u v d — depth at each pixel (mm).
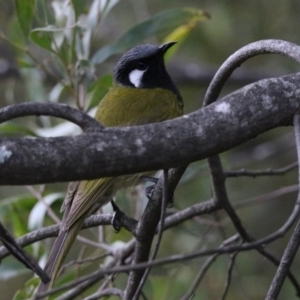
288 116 4785
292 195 11789
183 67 13953
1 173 4156
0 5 13117
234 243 8578
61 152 4203
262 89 4754
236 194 11820
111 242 9438
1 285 12258
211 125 4523
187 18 9289
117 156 4293
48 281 4656
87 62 8617
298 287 7391
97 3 9234
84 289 7703
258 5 12422
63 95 12219
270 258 7516
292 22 12320
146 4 12859
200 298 10188
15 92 13906
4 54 14023
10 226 10500
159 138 4379
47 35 8586
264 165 13125
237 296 10352
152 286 9359
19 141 4180
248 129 4656
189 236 10445
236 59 5742
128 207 9055
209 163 7055
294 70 13312
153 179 7691
